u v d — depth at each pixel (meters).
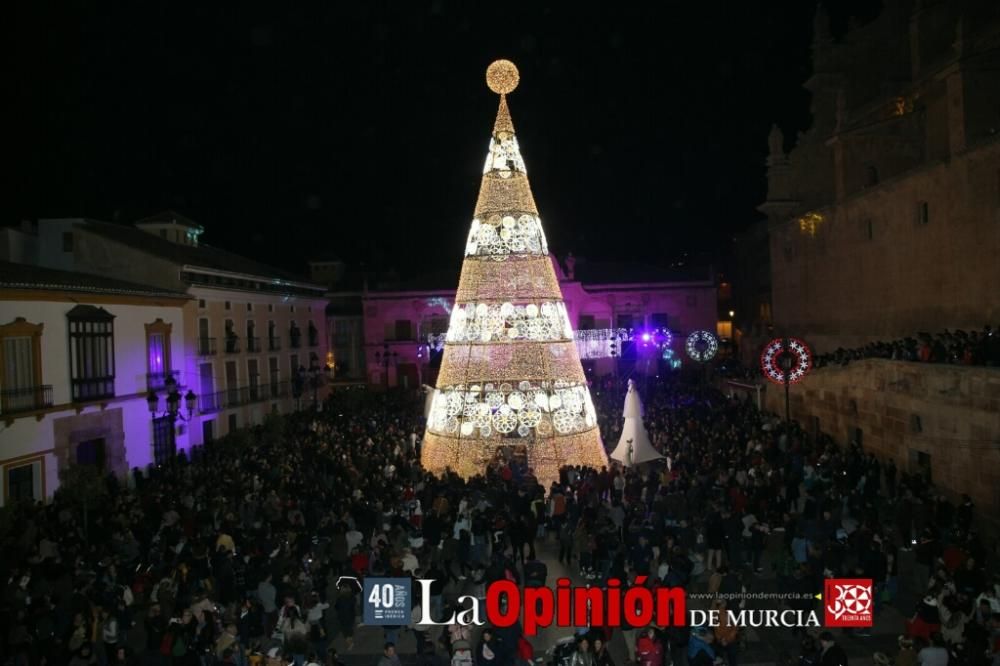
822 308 42.50
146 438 34.16
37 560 17.19
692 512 19.69
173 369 37.22
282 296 52.28
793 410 36.34
